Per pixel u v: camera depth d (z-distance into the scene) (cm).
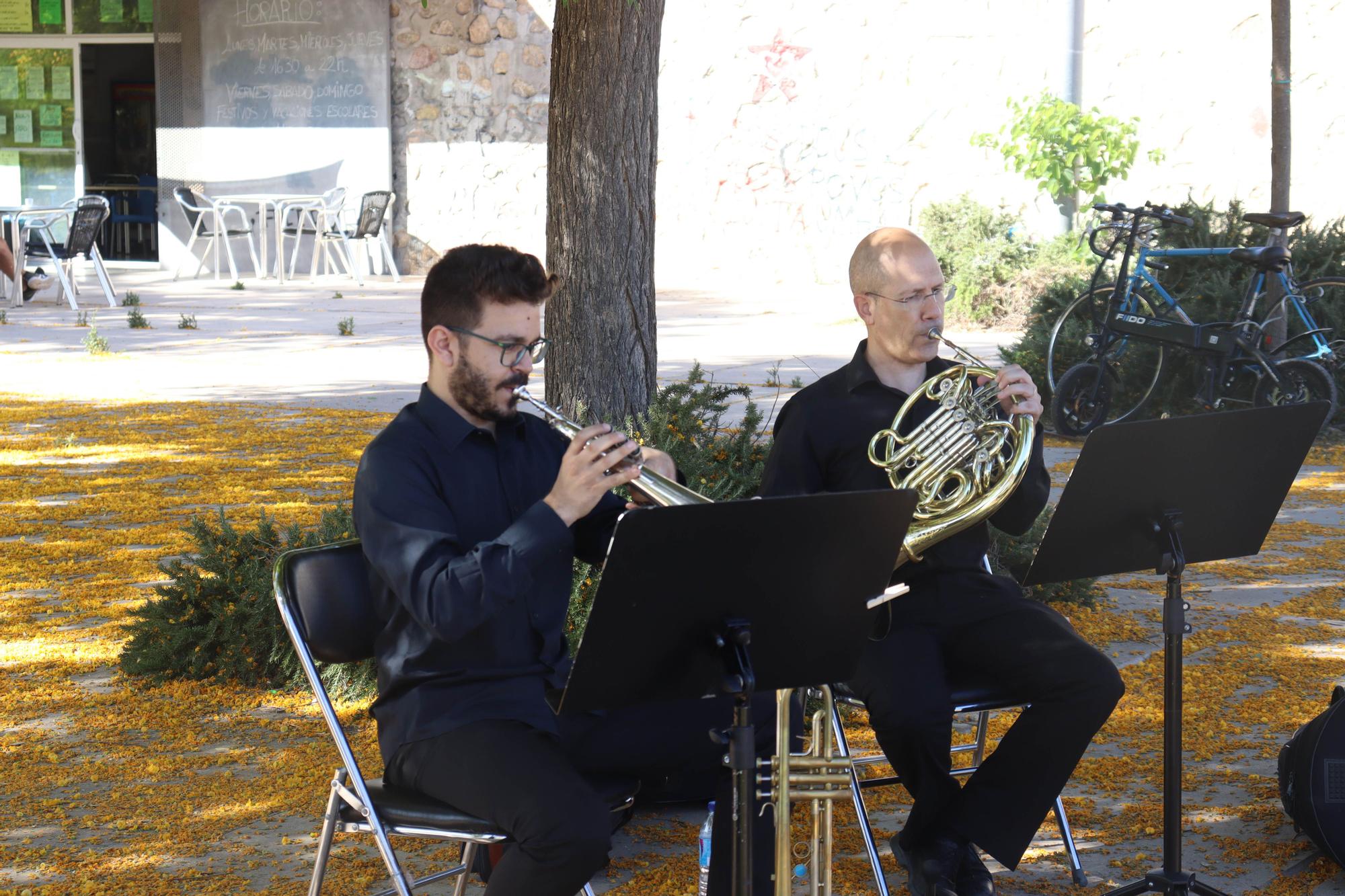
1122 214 891
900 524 249
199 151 1859
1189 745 417
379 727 282
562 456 294
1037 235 1434
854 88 1641
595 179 539
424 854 351
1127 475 306
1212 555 329
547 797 254
